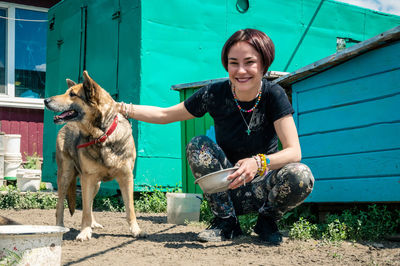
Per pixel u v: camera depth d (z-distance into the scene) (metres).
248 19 8.16
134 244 3.37
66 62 9.26
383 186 3.83
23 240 2.19
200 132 5.79
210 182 2.64
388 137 3.81
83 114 3.48
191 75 7.43
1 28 11.67
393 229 3.78
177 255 2.93
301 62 8.91
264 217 3.41
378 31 10.11
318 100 4.54
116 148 3.63
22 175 8.24
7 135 9.34
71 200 4.45
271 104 3.04
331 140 4.38
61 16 9.57
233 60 2.87
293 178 2.99
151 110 3.47
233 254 2.96
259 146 3.21
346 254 2.97
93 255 2.95
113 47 7.64
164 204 6.28
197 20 7.52
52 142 9.44
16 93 11.83
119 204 6.87
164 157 7.04
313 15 9.05
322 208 4.50
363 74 4.07
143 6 6.91
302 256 2.89
